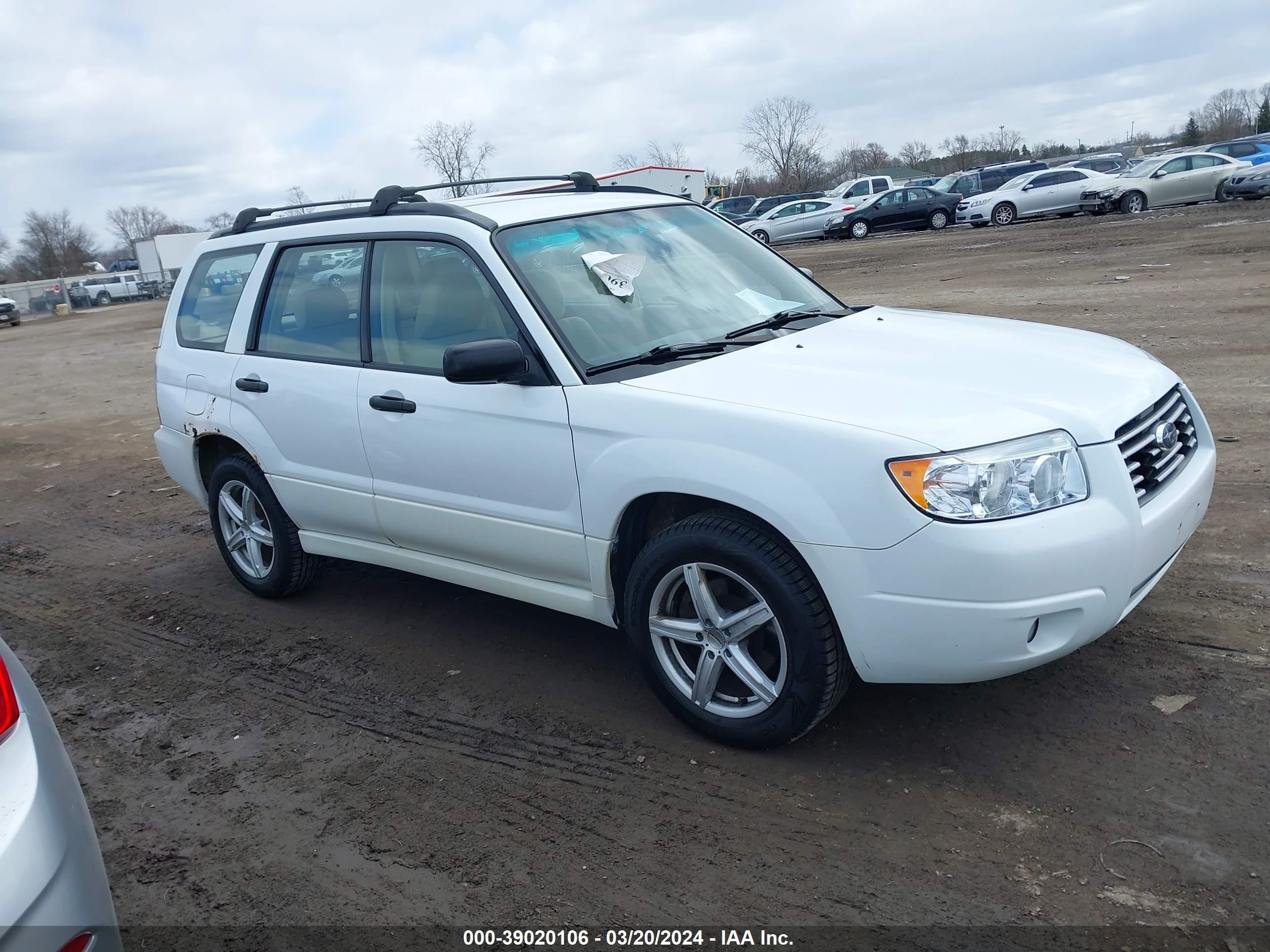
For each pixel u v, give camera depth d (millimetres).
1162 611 4129
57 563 6602
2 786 2102
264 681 4480
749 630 3346
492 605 5051
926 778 3227
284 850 3238
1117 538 2977
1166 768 3125
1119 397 3275
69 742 4113
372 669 4469
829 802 3168
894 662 3033
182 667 4730
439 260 4109
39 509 8156
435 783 3525
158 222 102625
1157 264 15352
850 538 2975
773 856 2951
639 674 4156
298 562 5141
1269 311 10438
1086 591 2934
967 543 2846
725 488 3170
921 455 2902
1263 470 5688
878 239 30859
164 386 5500
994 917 2617
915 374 3371
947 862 2836
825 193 39938
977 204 30188
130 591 5859
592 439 3523
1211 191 26938
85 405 13938
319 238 4656
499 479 3850
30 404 14773
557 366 3645
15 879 1991
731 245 4645
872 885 2783
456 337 4004
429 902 2922
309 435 4582
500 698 4074
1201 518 3596
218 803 3553
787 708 3271
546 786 3432
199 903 3023
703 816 3172
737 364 3588
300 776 3672
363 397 4293
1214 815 2893
